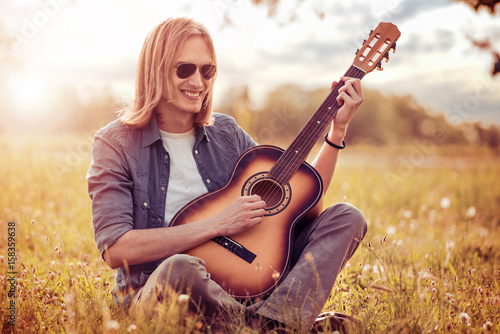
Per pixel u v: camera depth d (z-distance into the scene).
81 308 2.29
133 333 1.97
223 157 2.71
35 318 2.37
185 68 2.46
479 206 6.79
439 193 7.97
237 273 2.25
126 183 2.39
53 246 3.83
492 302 2.57
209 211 2.42
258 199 2.33
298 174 2.55
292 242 2.36
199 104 2.54
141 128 2.51
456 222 5.77
